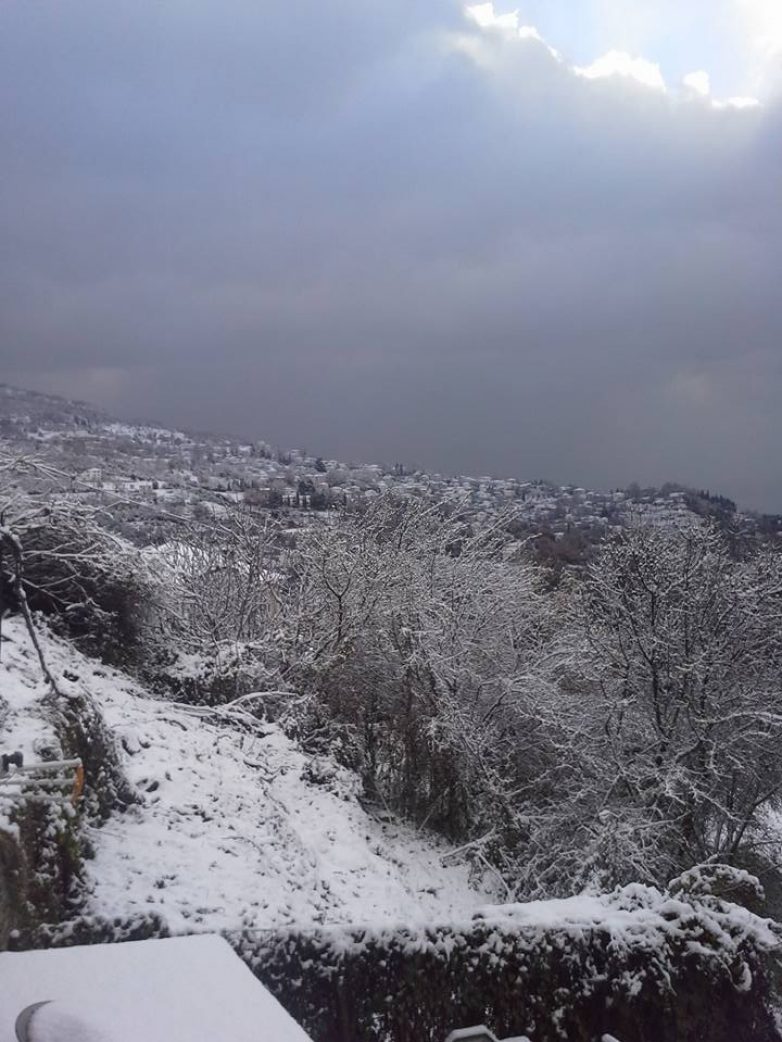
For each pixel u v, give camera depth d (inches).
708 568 688.4
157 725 430.0
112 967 137.1
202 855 324.2
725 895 295.0
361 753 600.1
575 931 254.1
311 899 333.7
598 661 693.9
